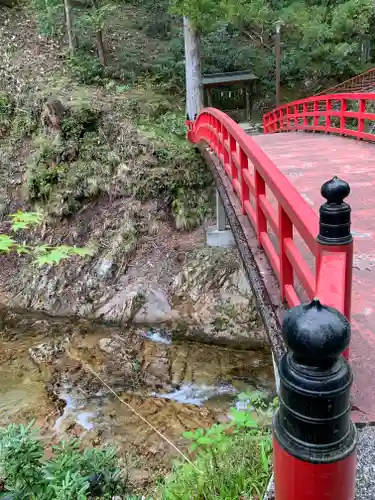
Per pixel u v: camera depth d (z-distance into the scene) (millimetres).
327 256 1938
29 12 18797
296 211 2447
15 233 12688
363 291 3379
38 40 17344
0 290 11734
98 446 6609
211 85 18359
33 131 14094
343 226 1938
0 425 7160
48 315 10891
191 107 15266
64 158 12984
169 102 15883
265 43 21891
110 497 3514
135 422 7188
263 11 16578
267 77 20922
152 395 7914
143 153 12602
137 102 14602
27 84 14844
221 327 9742
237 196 5984
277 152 8992
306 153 8695
